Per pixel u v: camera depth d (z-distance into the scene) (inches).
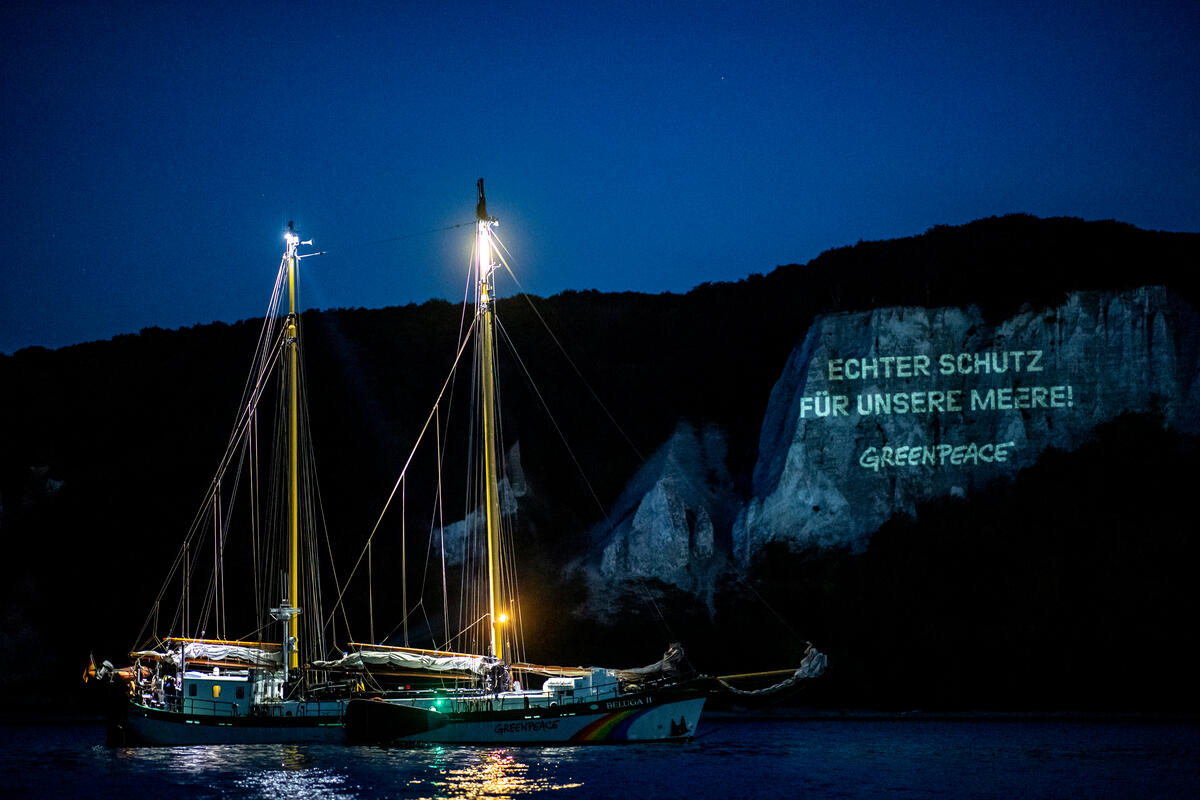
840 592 2481.5
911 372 2768.2
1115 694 2283.5
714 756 1711.4
